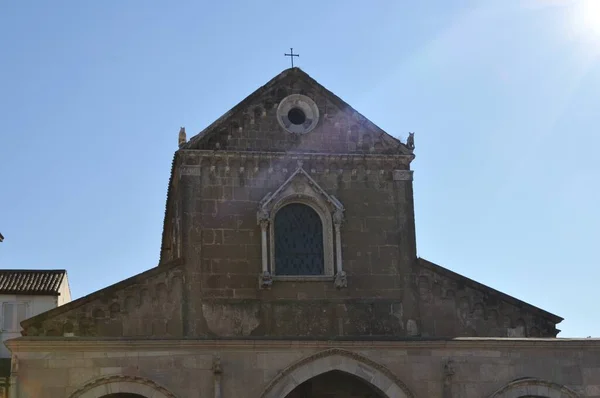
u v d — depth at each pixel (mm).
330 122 38094
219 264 35469
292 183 36625
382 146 38281
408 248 37125
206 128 36812
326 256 36469
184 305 34719
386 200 37594
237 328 34906
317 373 33656
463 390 34406
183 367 32719
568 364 35281
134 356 32469
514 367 34938
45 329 33312
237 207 36250
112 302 34094
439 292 36781
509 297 36844
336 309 35812
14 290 51406
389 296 36406
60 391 31578
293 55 38688
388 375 34094
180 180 36219
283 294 35594
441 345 34625
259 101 37750
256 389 32969
